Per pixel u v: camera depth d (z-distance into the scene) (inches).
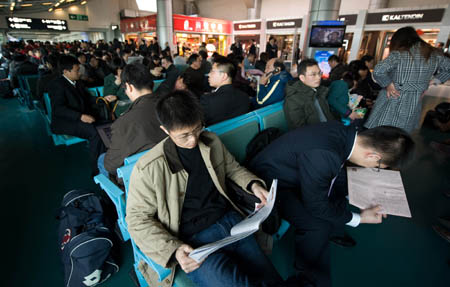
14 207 84.6
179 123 35.7
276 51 380.2
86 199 64.5
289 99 86.9
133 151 60.1
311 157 47.5
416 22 353.7
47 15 820.6
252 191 50.6
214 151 48.3
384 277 62.4
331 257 67.6
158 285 46.0
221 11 747.4
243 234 36.0
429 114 169.3
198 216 45.3
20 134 147.5
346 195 65.7
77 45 518.6
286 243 72.6
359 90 155.4
